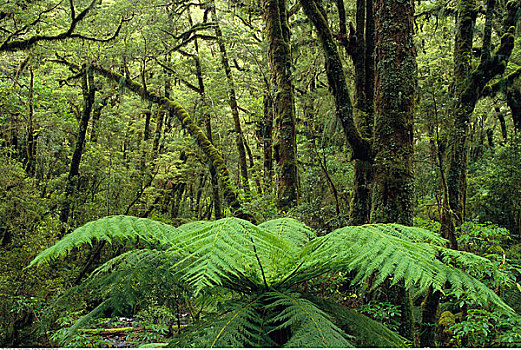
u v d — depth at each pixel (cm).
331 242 185
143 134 1878
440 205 590
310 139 865
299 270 204
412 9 429
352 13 1061
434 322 498
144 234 211
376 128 426
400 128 409
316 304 209
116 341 673
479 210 1107
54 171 1552
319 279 357
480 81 604
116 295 220
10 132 1350
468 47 641
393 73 413
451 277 174
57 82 1520
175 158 1602
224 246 151
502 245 707
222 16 1409
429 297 503
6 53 1112
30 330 747
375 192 417
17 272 791
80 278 947
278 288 209
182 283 220
